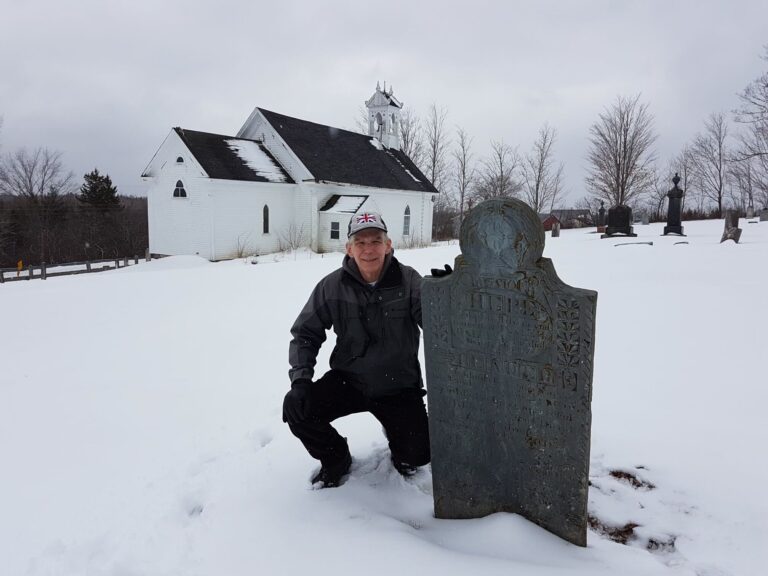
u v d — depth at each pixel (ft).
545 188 204.44
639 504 9.12
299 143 102.27
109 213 172.86
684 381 14.33
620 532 8.57
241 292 34.09
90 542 8.73
